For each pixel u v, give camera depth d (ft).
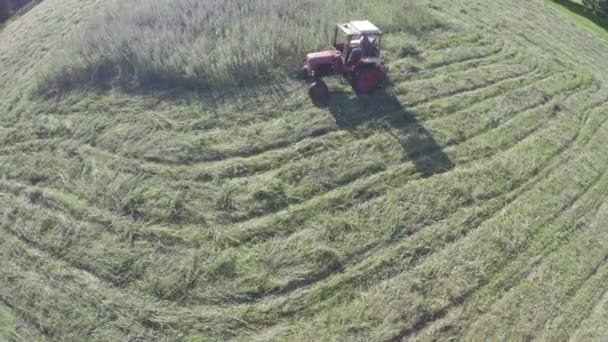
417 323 26.02
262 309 26.48
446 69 48.83
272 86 43.16
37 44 59.98
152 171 34.94
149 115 40.32
